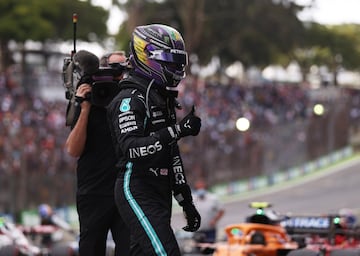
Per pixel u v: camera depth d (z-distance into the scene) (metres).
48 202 63.41
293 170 90.81
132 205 12.87
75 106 15.43
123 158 13.18
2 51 123.44
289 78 183.12
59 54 132.38
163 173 13.13
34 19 122.38
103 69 14.80
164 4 129.62
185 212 13.54
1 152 61.38
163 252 12.51
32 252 34.28
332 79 173.12
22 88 91.75
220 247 30.52
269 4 139.25
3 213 59.50
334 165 96.94
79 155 15.07
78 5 134.88
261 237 29.98
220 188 79.69
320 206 72.62
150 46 13.16
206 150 78.69
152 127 13.09
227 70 160.38
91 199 15.02
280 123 94.88
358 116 108.19
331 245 31.28
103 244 15.18
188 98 93.50
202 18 125.62
